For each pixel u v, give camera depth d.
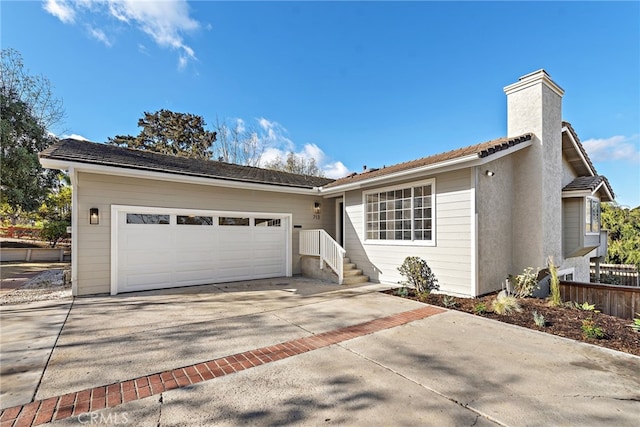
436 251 8.32
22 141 16.89
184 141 33.56
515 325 5.43
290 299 7.58
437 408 2.87
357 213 10.99
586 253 10.48
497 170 8.18
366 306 6.84
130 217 8.65
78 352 4.20
